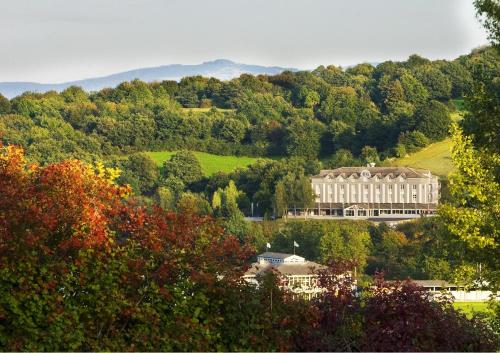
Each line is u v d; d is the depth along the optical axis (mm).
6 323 33500
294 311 37625
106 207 38281
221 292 36812
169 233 37094
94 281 34844
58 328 33094
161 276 35938
